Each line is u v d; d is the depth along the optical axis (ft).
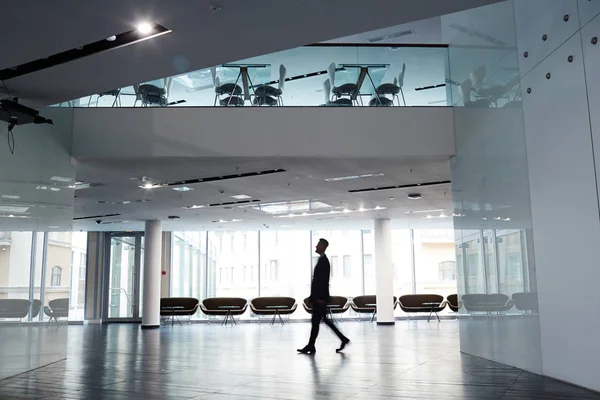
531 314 23.31
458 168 33.17
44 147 29.25
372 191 46.73
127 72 21.21
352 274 82.43
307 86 35.78
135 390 19.99
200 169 37.04
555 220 21.25
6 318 24.36
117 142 33.06
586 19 19.19
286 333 50.49
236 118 33.71
